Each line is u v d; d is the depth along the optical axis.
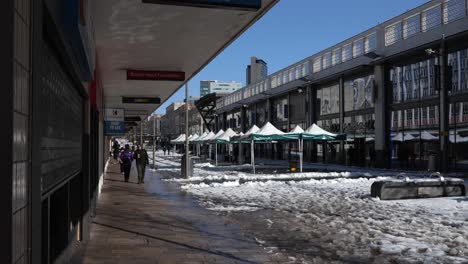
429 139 30.00
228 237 8.71
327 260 6.98
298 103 48.59
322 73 42.22
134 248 7.69
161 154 79.00
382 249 7.55
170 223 10.23
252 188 18.66
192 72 15.62
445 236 8.66
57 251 5.56
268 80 55.03
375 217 11.12
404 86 32.66
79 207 7.91
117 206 13.04
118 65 14.30
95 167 11.53
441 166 28.39
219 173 29.02
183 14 9.02
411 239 8.45
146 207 12.85
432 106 29.75
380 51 33.69
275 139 28.70
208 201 14.33
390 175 26.19
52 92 4.38
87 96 7.86
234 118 69.94
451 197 15.21
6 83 2.17
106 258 6.96
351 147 39.12
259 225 10.05
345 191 17.25
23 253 2.47
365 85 37.12
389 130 34.25
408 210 12.20
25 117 2.53
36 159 2.73
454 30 26.98
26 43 2.55
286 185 19.98
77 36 4.25
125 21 9.48
